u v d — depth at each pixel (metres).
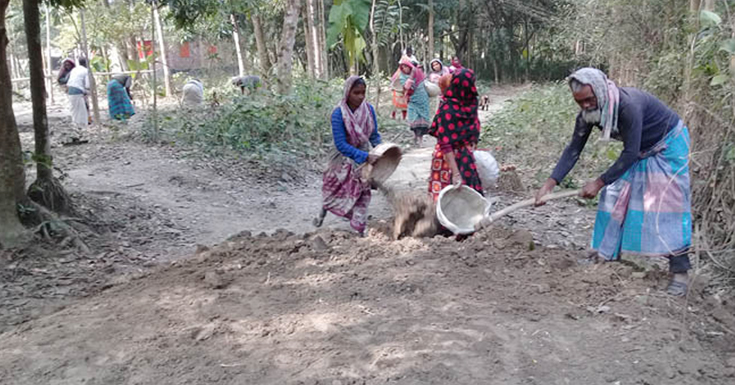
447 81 5.34
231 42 25.02
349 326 3.42
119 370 3.13
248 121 10.40
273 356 3.17
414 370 3.00
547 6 26.53
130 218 6.55
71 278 4.79
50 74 17.98
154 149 10.03
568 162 4.16
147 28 21.17
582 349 3.20
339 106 5.27
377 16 14.70
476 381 2.93
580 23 11.06
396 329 3.37
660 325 3.39
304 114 10.90
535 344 3.23
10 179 5.34
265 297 3.83
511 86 28.50
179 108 14.21
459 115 5.03
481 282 3.96
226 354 3.21
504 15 28.88
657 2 8.41
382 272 4.14
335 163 5.50
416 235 5.18
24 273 4.86
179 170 8.62
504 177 7.88
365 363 3.08
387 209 7.31
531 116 10.84
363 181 5.35
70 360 3.24
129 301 3.93
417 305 3.65
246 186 8.33
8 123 5.34
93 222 6.20
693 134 5.51
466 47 30.64
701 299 3.81
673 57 7.02
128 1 18.42
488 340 3.24
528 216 6.77
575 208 7.15
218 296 3.87
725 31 5.15
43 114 6.09
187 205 7.28
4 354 3.36
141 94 18.41
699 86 5.48
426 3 25.44
